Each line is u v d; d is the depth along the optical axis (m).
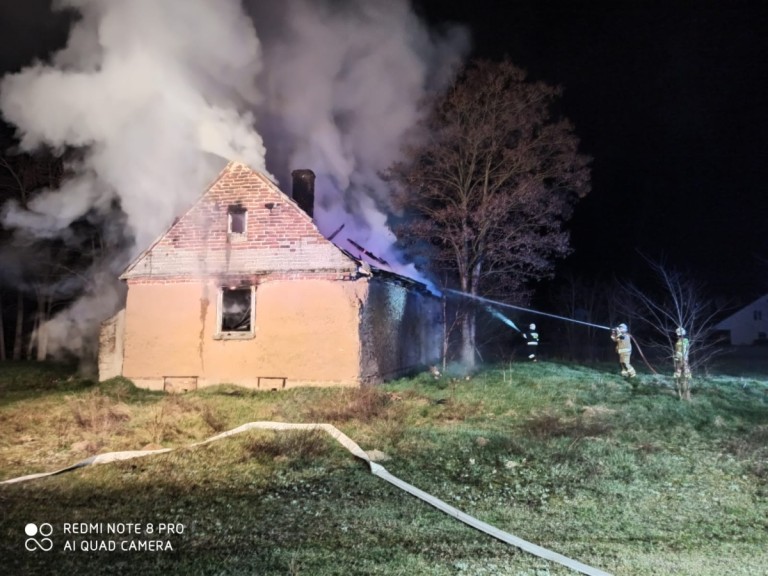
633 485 7.59
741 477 7.87
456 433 10.12
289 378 14.75
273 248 15.24
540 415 11.65
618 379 16.78
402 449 9.20
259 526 6.14
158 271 15.85
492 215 19.64
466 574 5.01
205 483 7.64
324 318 14.77
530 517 6.50
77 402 13.07
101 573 5.07
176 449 9.20
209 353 15.34
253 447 9.13
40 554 5.49
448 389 14.77
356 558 5.32
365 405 11.75
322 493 7.25
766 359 27.98
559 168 19.84
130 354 15.81
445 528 6.11
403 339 18.34
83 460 8.74
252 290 15.30
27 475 8.18
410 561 5.24
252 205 15.55
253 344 15.13
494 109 20.16
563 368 20.41
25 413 12.25
